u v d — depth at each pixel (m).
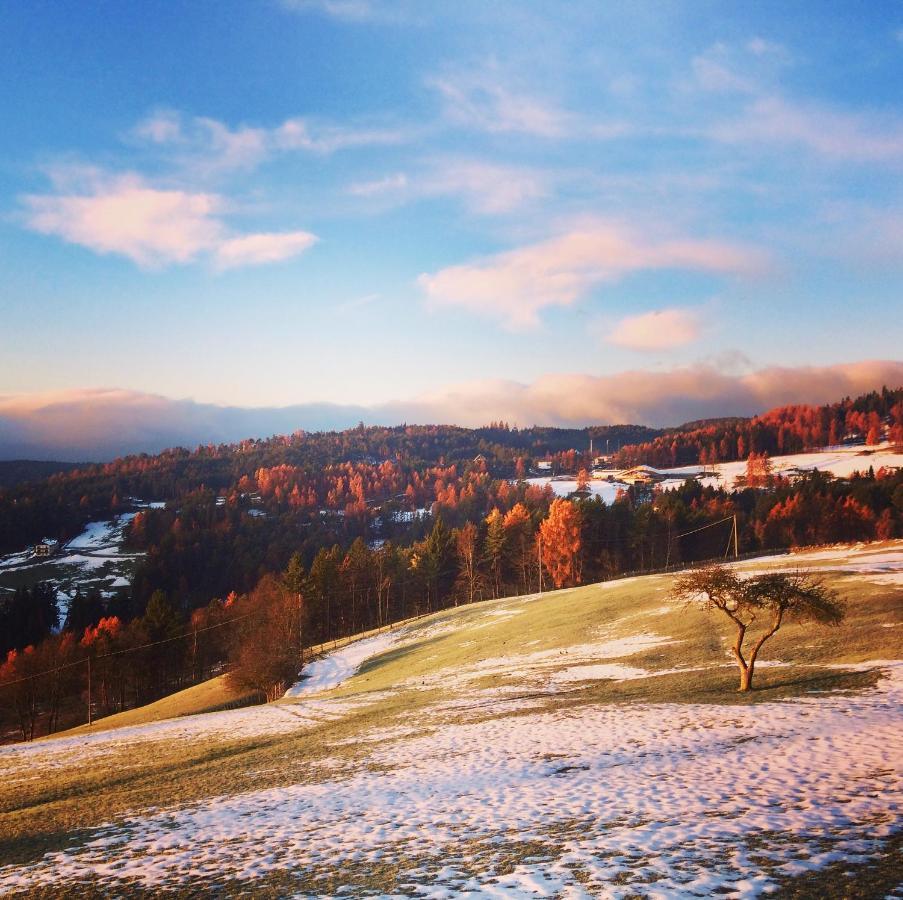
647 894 9.78
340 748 28.25
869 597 45.88
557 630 58.69
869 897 9.03
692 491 193.75
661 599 61.34
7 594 185.12
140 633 98.06
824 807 13.30
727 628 46.09
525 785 18.11
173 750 33.47
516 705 33.38
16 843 18.19
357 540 135.12
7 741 87.50
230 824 17.52
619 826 13.43
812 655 35.41
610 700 31.38
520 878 11.04
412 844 13.91
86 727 68.25
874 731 19.62
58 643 106.12
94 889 13.20
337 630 118.00
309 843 14.88
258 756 28.83
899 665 29.86
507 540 124.31
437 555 126.12
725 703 27.05
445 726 30.16
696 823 13.07
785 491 154.25
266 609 93.31
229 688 67.88
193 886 12.73
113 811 21.00
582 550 121.56
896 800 13.31
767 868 10.39
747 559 92.56
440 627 80.44
